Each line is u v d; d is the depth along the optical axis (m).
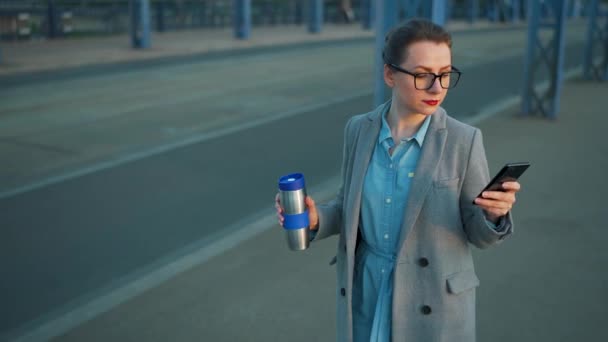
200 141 8.55
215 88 13.48
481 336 3.55
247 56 20.30
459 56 19.88
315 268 4.56
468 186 1.87
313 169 7.23
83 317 3.95
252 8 34.16
